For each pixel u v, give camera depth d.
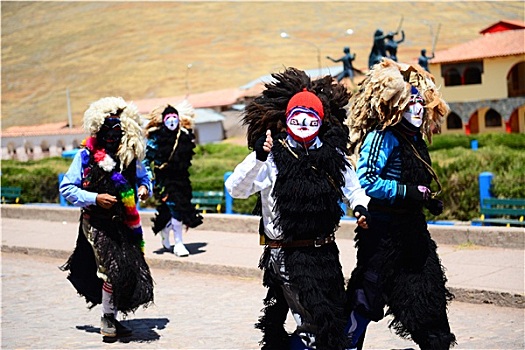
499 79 82.75
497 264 16.61
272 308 9.70
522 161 26.12
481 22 186.00
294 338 9.56
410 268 9.47
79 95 167.25
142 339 12.66
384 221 9.59
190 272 18.72
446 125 87.19
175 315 14.32
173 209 19.47
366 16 192.38
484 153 27.47
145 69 172.50
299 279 8.98
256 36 183.50
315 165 9.15
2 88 179.88
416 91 9.73
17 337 13.06
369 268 9.61
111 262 12.06
